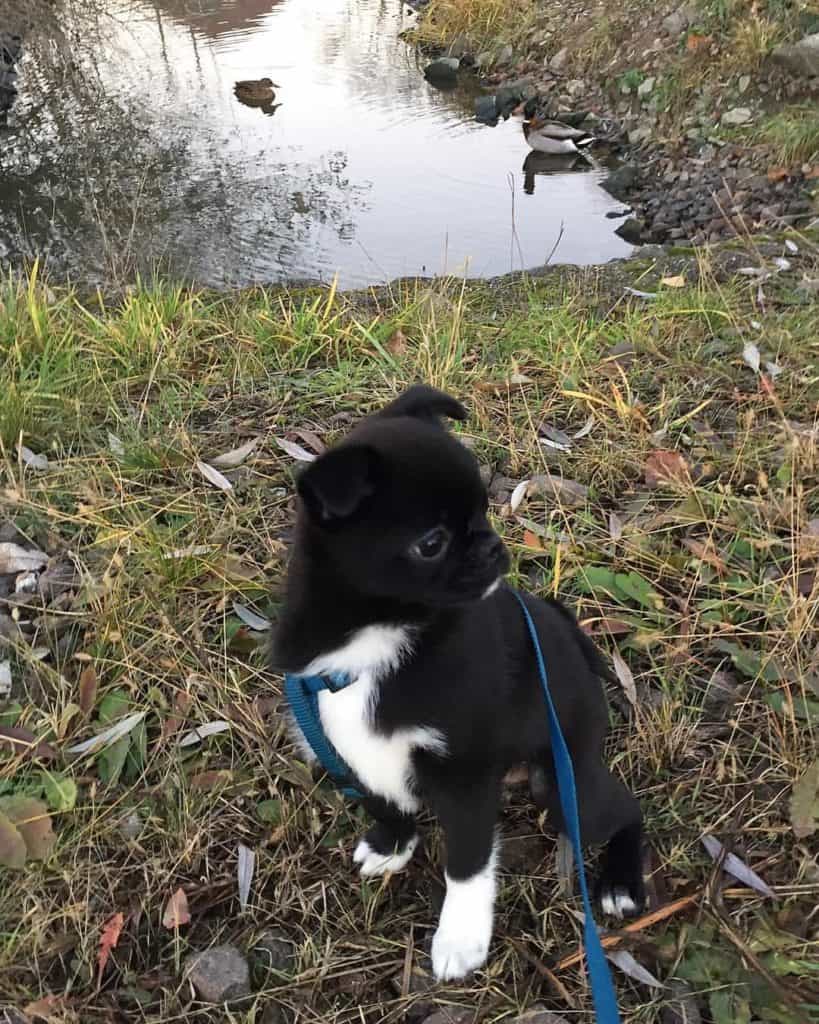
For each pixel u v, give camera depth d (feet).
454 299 4.09
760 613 2.31
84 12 9.25
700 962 1.63
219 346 3.50
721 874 1.77
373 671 1.57
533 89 8.01
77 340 3.45
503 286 4.42
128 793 1.90
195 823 1.86
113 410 2.99
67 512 2.58
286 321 3.56
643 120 7.09
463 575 1.48
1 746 1.97
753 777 1.96
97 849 1.82
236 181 6.51
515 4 9.34
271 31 10.36
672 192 6.13
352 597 1.52
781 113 6.26
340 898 1.79
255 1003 1.59
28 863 1.76
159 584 2.30
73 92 8.11
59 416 2.92
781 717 2.03
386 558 1.46
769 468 2.80
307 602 1.57
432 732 1.56
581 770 1.77
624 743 2.05
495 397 3.19
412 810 1.78
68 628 2.24
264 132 7.45
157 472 2.73
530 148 7.16
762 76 6.63
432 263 5.33
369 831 1.87
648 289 4.20
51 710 2.05
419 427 1.55
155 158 6.89
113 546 2.41
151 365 3.31
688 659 2.18
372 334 3.51
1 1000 1.60
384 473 1.45
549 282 4.43
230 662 2.19
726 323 3.58
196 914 1.76
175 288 4.05
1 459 2.69
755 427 2.99
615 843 1.83
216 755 2.02
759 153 6.05
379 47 9.82
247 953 1.69
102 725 2.02
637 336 3.48
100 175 6.58
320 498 1.39
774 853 1.82
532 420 3.04
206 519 2.57
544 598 1.99
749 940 1.66
